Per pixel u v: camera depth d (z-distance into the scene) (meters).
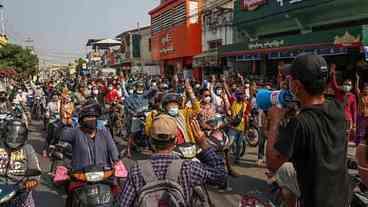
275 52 19.73
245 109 10.34
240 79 18.36
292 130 2.46
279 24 23.00
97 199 5.07
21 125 4.62
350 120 10.38
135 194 2.83
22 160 4.65
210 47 31.55
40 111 20.88
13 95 17.89
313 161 2.42
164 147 2.94
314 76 2.49
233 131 9.90
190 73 33.56
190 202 2.87
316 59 2.52
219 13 29.52
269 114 2.81
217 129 8.46
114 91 15.83
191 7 34.41
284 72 3.04
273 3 21.80
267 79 21.59
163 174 2.85
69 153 6.70
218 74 27.08
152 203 2.73
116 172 5.61
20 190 4.58
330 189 2.39
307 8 19.38
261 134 9.75
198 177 2.90
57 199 7.63
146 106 11.69
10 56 48.97
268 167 2.60
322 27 20.17
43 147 13.11
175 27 37.12
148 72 47.91
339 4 18.16
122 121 14.62
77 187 5.29
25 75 50.47
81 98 15.30
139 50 53.59
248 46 22.41
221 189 7.93
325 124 2.45
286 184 3.84
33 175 4.66
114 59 64.19
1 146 4.62
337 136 2.46
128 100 12.07
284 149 2.45
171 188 2.77
